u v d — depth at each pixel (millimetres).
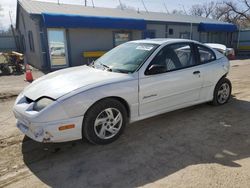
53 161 3188
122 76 3666
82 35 14219
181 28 19625
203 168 2922
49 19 11930
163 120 4559
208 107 5289
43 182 2736
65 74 3947
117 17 14734
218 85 5207
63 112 3088
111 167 3008
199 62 4742
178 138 3787
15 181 2764
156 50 4094
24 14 16391
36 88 3549
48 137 3064
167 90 4129
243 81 8312
